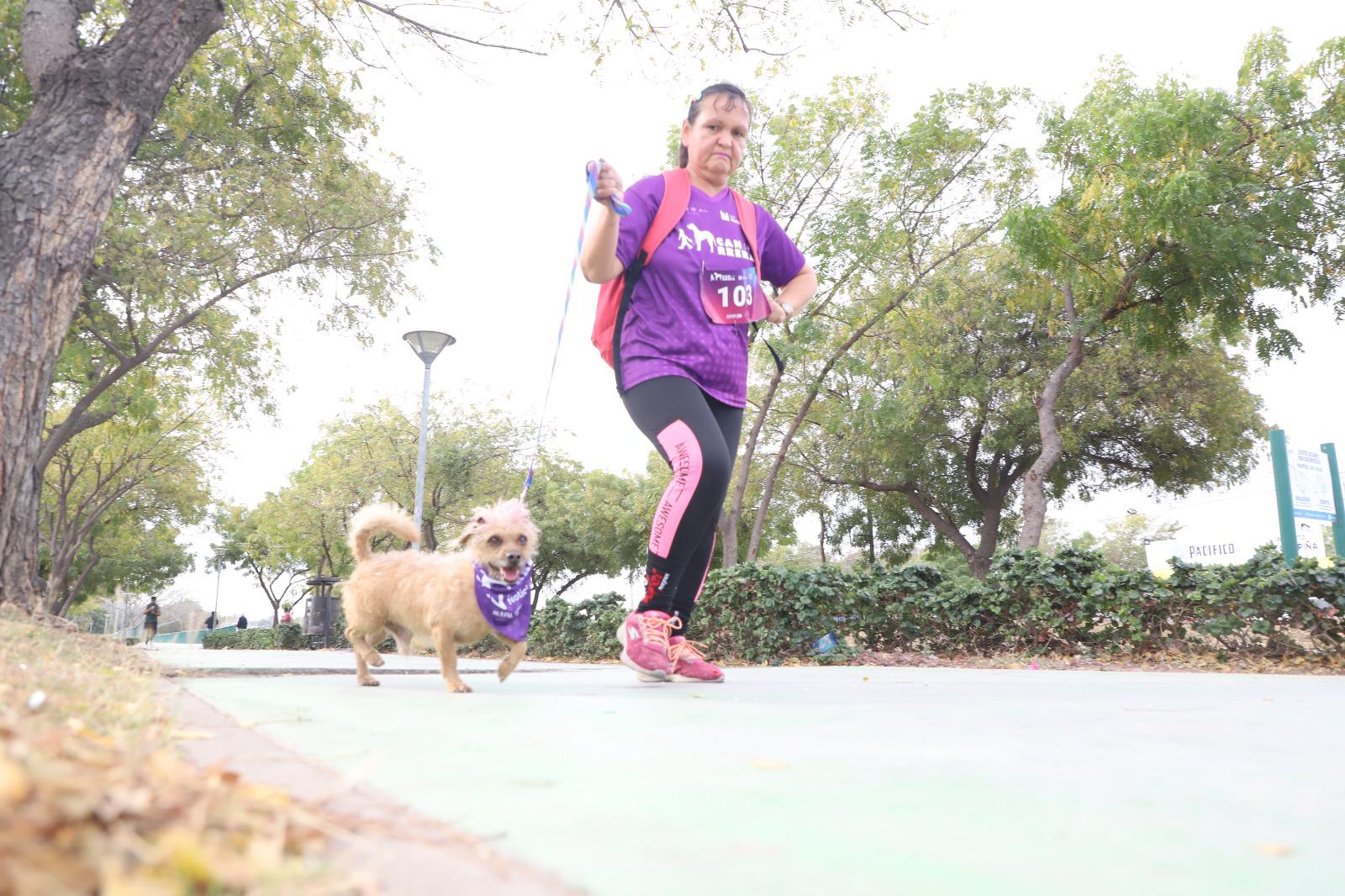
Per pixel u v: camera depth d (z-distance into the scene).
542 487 32.91
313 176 15.34
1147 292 16.66
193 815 0.82
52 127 5.60
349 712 2.57
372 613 4.16
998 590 9.56
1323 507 15.41
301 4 12.17
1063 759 1.77
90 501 25.48
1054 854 1.05
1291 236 15.02
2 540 5.09
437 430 28.56
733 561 17.78
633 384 4.01
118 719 1.72
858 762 1.71
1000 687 4.20
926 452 23.67
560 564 34.41
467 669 6.44
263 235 14.86
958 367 21.94
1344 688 4.20
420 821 1.11
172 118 12.62
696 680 4.39
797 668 7.58
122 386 16.23
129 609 81.88
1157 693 3.71
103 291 14.42
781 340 16.33
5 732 0.99
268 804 0.96
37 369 5.33
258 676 4.66
